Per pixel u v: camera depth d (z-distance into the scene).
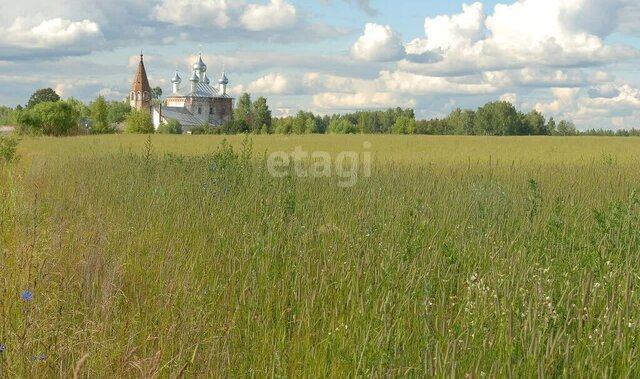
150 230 9.66
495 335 5.17
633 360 4.87
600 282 6.27
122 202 12.48
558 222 8.28
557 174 18.91
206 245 8.68
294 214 9.28
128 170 17.89
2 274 6.49
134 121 114.19
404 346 5.10
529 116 137.50
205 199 11.62
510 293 5.92
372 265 7.05
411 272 6.65
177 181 14.53
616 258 6.92
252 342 5.54
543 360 4.68
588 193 13.19
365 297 6.17
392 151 37.50
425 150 38.88
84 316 5.74
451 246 7.94
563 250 7.64
